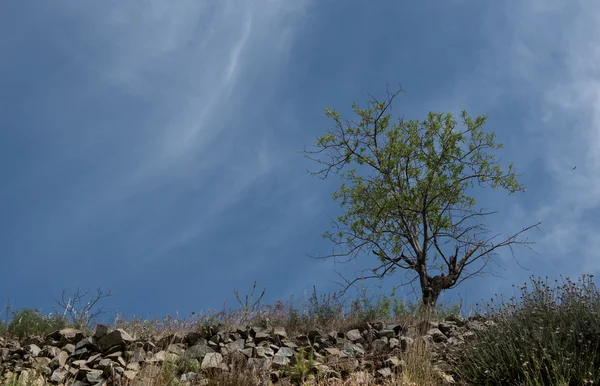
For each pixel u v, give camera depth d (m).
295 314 8.39
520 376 5.12
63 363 5.93
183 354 6.10
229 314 7.80
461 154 12.37
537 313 6.02
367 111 12.70
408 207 12.23
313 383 5.47
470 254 11.97
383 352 6.39
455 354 5.99
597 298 5.94
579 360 4.94
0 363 5.95
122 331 6.35
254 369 5.60
